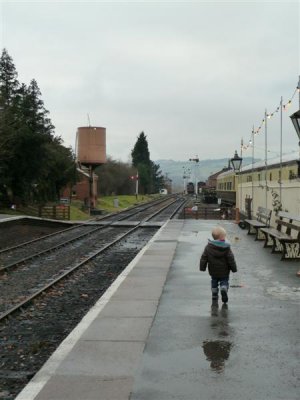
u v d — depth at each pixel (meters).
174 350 6.12
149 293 9.50
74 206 57.84
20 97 49.38
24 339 8.42
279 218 16.88
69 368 5.52
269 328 7.06
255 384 5.04
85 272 15.65
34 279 14.41
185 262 13.52
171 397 4.74
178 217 40.47
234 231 22.92
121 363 5.67
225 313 7.93
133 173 128.25
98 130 58.47
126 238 26.89
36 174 47.81
